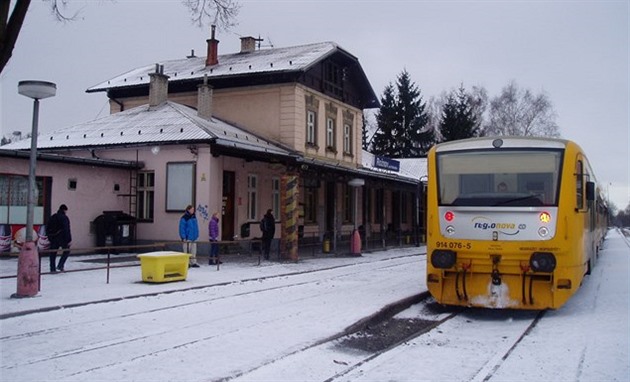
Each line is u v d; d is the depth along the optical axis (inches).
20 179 739.4
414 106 2664.9
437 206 445.1
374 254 1062.4
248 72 1081.4
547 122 2517.2
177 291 516.7
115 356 301.3
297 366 292.2
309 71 1141.1
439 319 440.1
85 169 813.2
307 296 513.3
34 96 453.4
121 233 840.3
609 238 2236.7
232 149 807.7
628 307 480.7
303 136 1106.1
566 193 418.6
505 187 430.6
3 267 629.0
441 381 271.3
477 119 2650.1
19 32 342.0
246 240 930.7
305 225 1117.1
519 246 414.6
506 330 396.2
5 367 278.2
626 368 291.6
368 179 1091.9
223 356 305.4
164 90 1069.8
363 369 290.8
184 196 845.2
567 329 393.1
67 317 394.0
